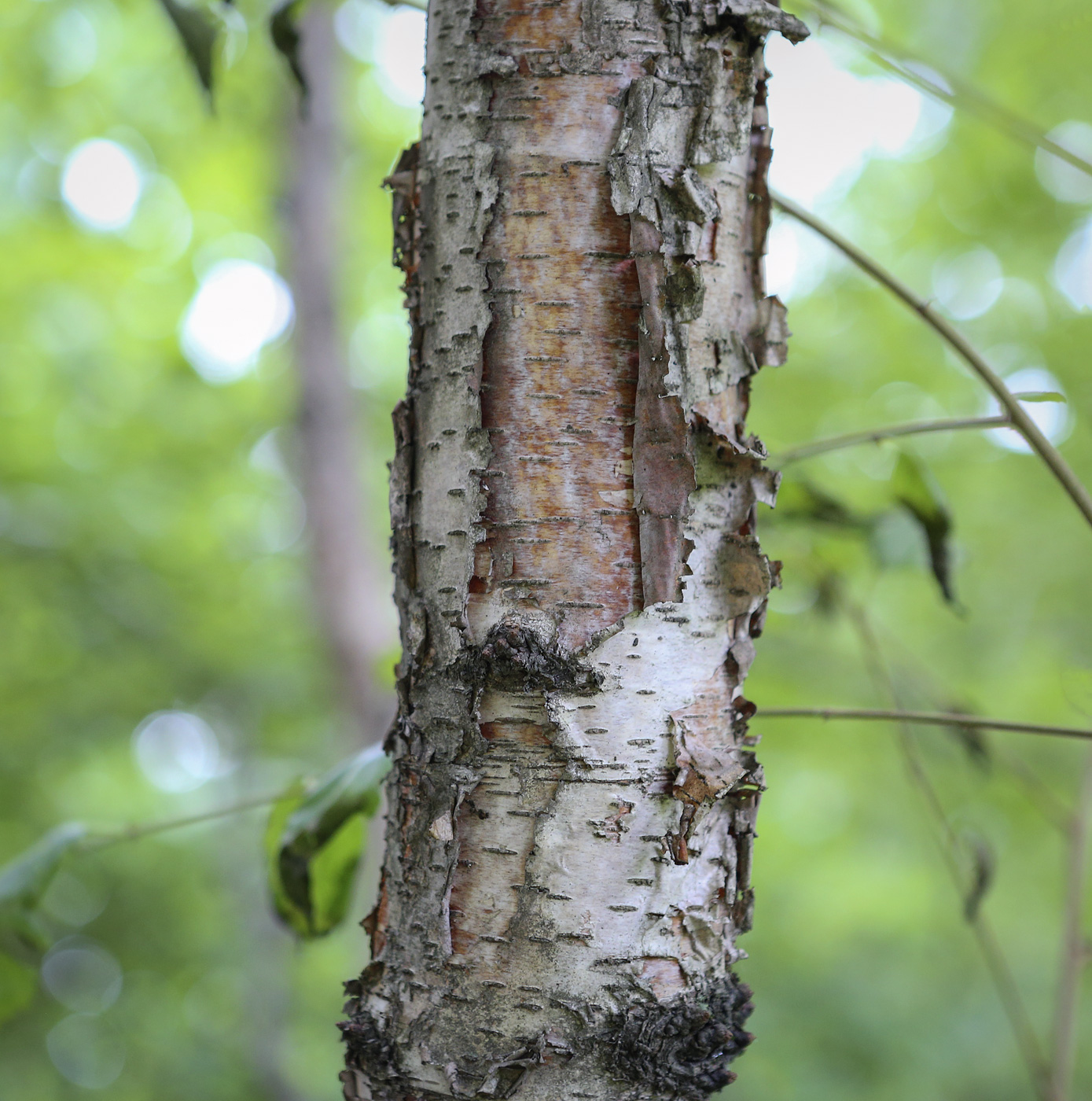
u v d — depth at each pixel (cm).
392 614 457
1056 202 423
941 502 139
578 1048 82
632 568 85
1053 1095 155
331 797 124
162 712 809
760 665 388
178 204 662
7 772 709
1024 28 283
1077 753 402
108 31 561
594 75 86
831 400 484
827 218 507
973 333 464
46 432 725
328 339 434
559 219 86
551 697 84
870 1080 562
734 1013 87
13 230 668
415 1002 85
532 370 86
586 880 83
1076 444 379
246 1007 704
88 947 801
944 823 151
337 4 145
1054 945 545
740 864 89
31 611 693
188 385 774
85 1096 717
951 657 467
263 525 848
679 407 85
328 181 444
